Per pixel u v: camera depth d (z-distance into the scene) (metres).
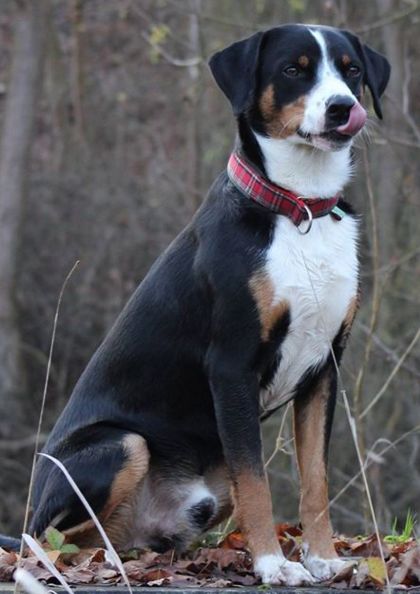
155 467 7.07
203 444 7.06
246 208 6.66
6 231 22.61
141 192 24.55
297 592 6.09
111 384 7.16
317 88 6.62
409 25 18.58
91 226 24.16
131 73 27.22
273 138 6.71
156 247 23.97
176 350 6.94
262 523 6.41
